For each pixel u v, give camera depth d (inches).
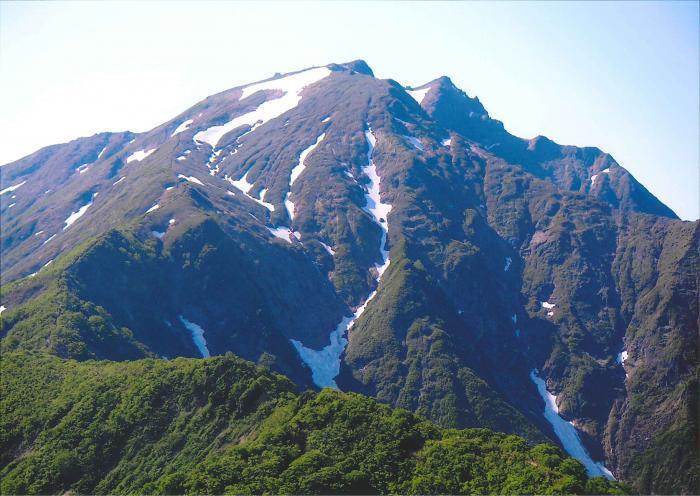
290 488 3474.4
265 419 4271.7
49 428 4566.9
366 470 3671.3
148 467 4210.1
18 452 4468.5
